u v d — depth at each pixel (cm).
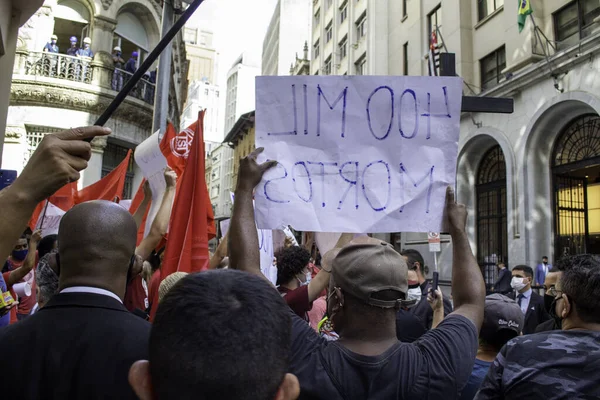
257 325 85
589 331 190
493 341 245
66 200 555
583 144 1391
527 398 181
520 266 644
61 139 138
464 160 1817
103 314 146
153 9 1678
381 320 154
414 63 2181
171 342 83
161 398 84
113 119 1471
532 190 1477
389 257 158
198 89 14025
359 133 207
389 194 204
